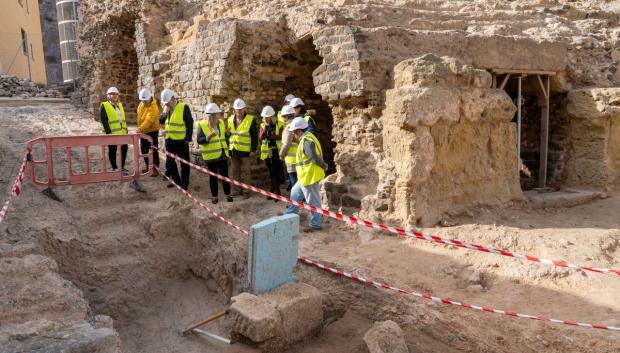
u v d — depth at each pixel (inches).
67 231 298.8
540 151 402.3
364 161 328.8
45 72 1211.2
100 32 616.1
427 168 290.2
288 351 214.8
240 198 368.8
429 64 297.7
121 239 315.9
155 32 528.4
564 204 352.2
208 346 251.4
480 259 255.4
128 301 298.5
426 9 478.3
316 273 254.8
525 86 412.8
